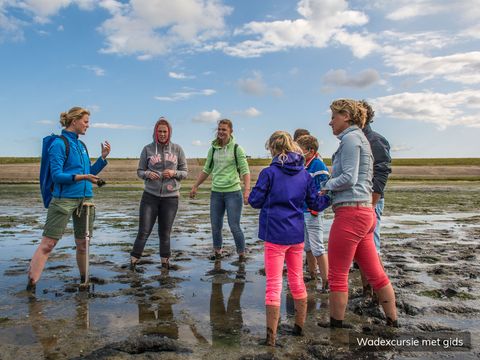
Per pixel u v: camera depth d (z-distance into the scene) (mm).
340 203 4562
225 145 8234
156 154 7527
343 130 4691
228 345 4223
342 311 4672
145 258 8445
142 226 7477
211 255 8781
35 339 4324
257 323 4867
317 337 4434
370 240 4719
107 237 11062
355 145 4453
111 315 5070
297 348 4172
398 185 48625
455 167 86125
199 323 4844
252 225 13828
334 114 4719
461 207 21000
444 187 43656
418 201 25172
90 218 6348
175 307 5402
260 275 7098
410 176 72375
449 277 6879
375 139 5715
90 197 6297
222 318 5020
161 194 7492
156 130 7551
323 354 4004
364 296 5844
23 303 5492
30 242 10094
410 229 12984
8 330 4555
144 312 5195
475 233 12094
